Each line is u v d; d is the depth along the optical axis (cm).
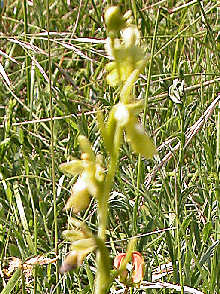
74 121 32
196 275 23
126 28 12
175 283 22
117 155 12
